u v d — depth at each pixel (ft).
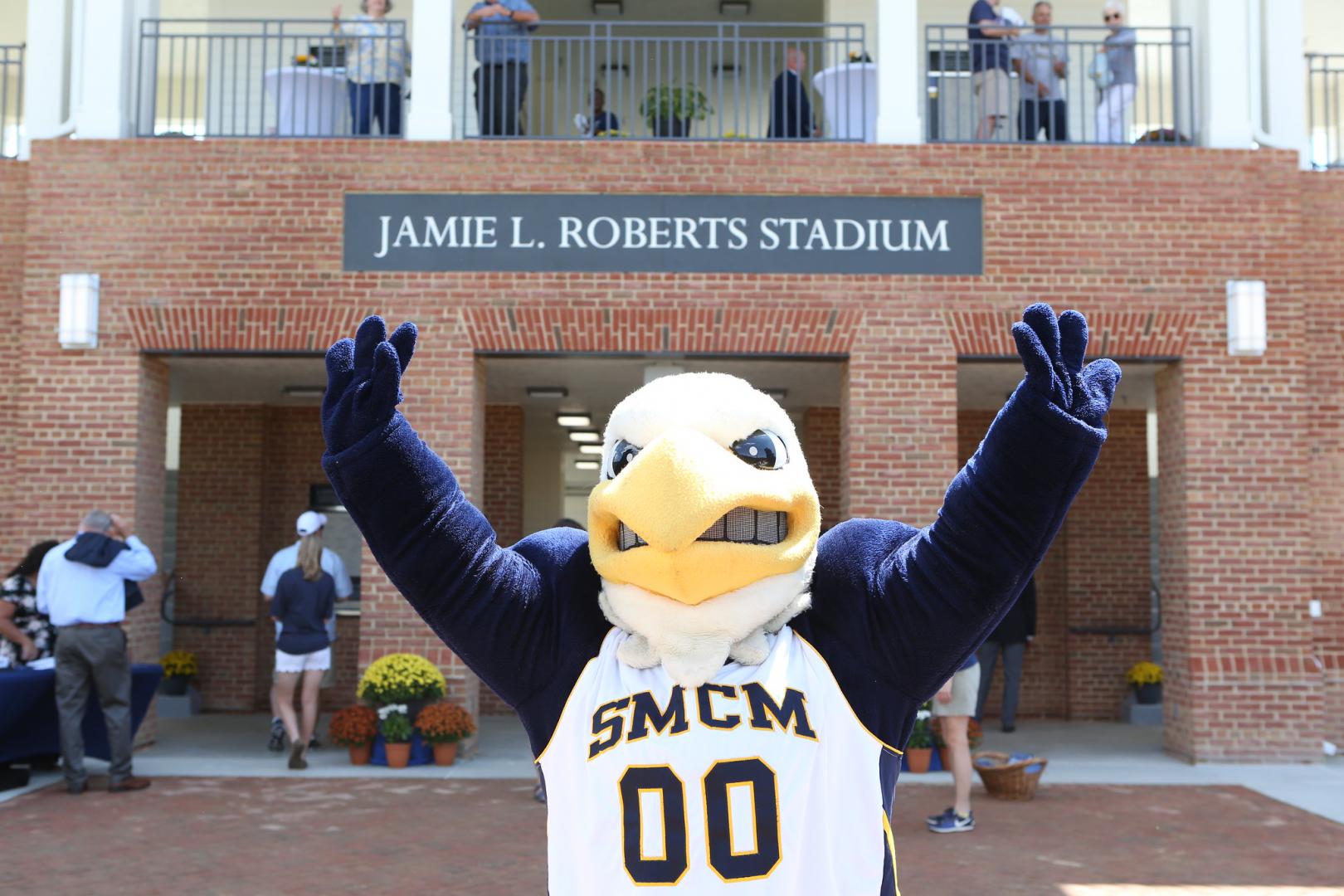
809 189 32.78
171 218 32.60
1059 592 43.29
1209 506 32.42
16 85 49.83
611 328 32.50
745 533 7.09
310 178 32.73
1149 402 41.86
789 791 6.94
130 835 23.02
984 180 32.86
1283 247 32.86
